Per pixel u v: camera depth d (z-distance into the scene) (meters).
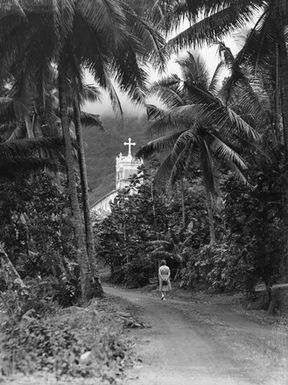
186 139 28.09
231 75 18.47
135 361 8.80
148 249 35.00
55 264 23.97
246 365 8.58
